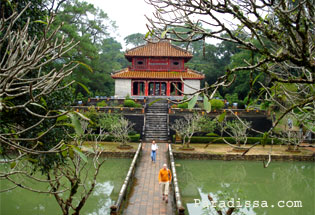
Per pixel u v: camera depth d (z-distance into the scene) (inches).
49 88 127.5
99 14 1786.4
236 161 909.8
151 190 561.3
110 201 561.0
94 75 1688.0
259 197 608.1
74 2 1541.6
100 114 1111.0
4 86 115.2
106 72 1845.5
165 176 502.6
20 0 294.8
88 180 673.6
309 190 660.7
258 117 1181.1
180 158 931.3
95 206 533.6
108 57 1985.7
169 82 1515.7
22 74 132.7
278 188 673.6
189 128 1001.5
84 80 1476.4
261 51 102.3
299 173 800.9
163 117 1278.3
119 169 796.0
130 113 1209.4
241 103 1385.3
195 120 1042.1
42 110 321.1
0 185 625.9
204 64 2133.4
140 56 1524.4
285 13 102.0
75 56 1350.9
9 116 290.7
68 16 1433.3
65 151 131.2
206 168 849.5
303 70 120.0
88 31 1811.0
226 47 2091.5
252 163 899.4
